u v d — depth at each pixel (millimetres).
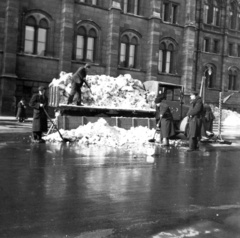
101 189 6242
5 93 30312
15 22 30609
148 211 5062
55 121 15328
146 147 12883
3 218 4480
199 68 44906
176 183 7070
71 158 9445
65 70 33062
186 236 4125
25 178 6801
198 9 44625
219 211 5207
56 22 33375
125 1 37906
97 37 35688
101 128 14172
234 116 39250
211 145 15258
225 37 47219
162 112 13711
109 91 20500
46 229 4156
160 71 40594
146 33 38781
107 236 4027
